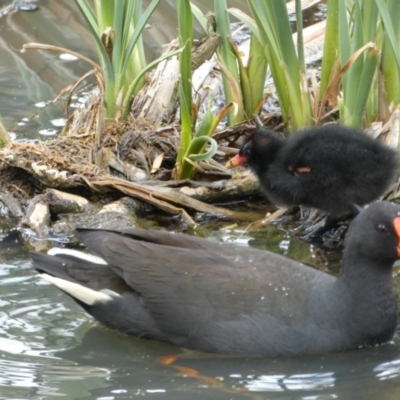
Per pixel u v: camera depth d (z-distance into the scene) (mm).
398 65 11641
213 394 8570
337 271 11094
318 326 9195
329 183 11688
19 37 17266
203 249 9695
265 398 8484
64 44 17031
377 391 8594
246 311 9164
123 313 9531
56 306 10164
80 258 9828
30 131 14375
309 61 16859
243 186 12898
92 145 13086
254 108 14250
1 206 12477
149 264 9445
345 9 12336
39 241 11680
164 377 8867
